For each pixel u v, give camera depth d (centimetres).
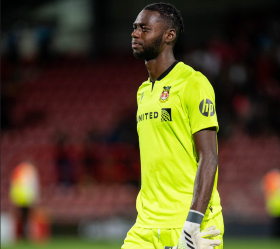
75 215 4603
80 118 5869
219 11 6531
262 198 4547
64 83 6469
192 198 999
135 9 6731
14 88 6469
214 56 5959
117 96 6134
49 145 5347
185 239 951
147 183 1079
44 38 6919
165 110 1041
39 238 4284
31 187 4225
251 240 4050
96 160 5016
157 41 1070
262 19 6475
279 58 6197
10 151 5425
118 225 4434
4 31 6956
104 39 6850
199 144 1003
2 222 4369
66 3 6906
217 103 5444
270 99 5538
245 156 5009
